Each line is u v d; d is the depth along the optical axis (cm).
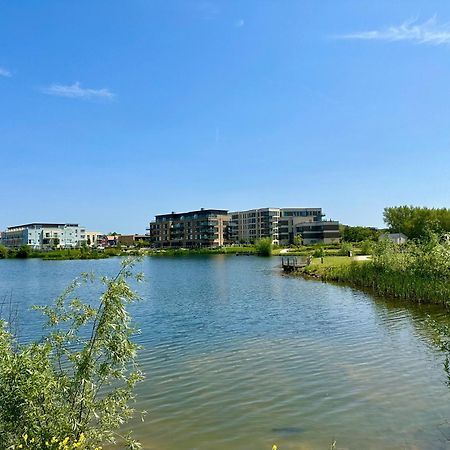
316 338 2359
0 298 4819
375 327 2591
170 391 1574
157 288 5369
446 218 12681
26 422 815
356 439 1164
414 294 3575
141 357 2058
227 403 1448
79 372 930
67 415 892
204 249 18650
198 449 1137
